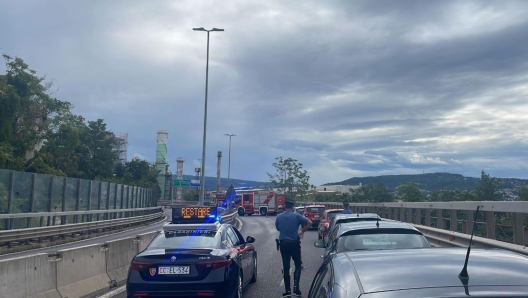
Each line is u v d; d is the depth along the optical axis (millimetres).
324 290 4113
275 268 15117
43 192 25531
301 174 79938
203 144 38531
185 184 75750
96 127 58625
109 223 31734
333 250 8469
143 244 14180
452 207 15773
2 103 36688
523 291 2852
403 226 8633
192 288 8812
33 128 41781
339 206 41281
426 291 2971
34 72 41094
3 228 21703
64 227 24766
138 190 43719
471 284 3006
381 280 3283
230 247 10109
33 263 8477
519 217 11047
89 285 10367
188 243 9688
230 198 52844
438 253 3881
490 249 4078
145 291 8859
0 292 7512
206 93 38812
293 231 10820
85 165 54969
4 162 34312
